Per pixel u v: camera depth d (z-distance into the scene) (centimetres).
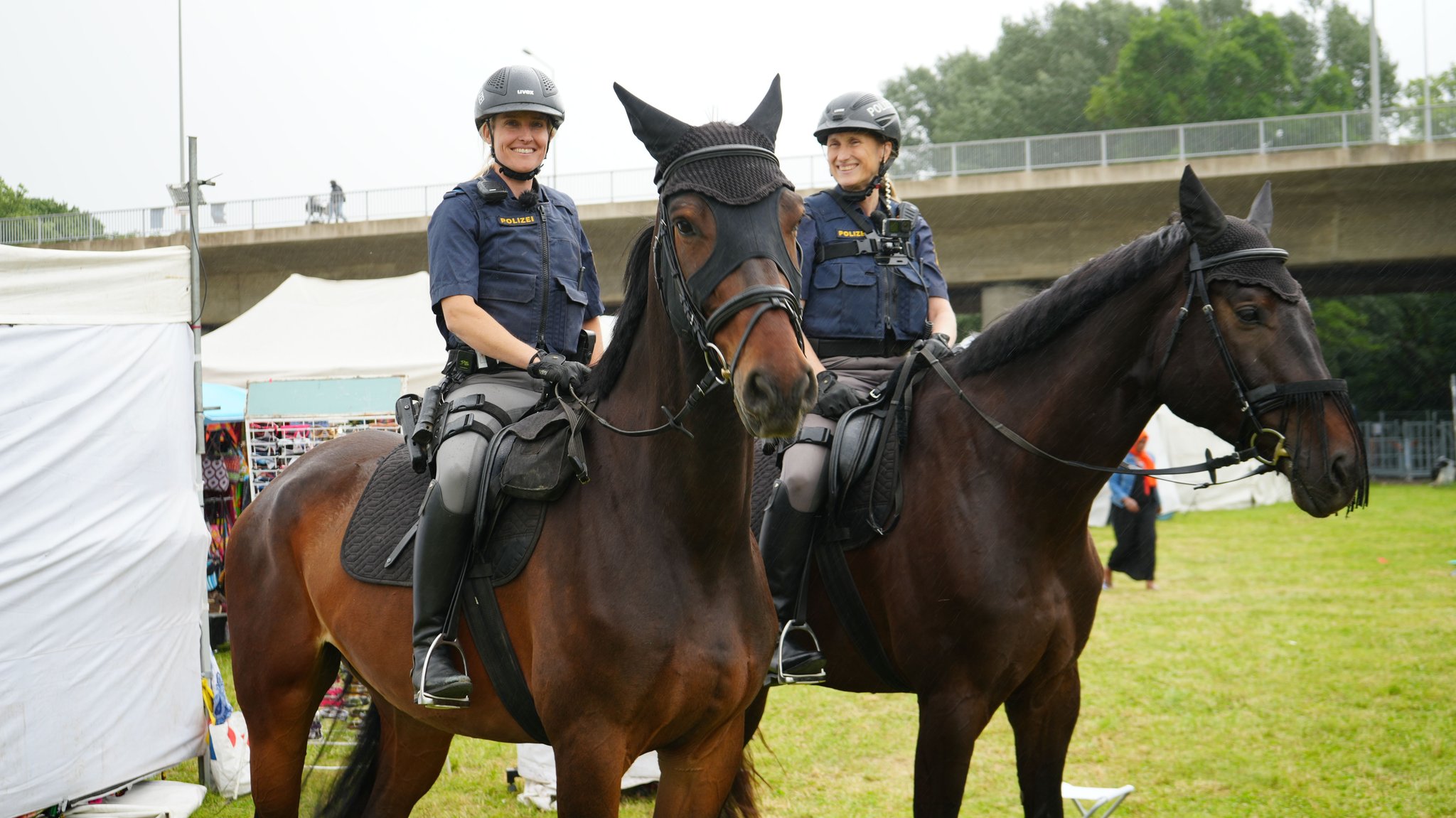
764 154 217
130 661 443
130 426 446
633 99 226
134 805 445
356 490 313
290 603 315
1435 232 1983
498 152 293
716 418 227
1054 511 298
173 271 473
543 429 257
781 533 324
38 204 3362
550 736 246
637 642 232
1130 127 4438
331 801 334
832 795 488
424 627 262
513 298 287
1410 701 632
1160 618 910
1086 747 554
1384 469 2847
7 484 393
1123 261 291
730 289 204
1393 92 4956
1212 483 284
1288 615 910
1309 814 452
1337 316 3397
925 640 305
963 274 2225
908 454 320
